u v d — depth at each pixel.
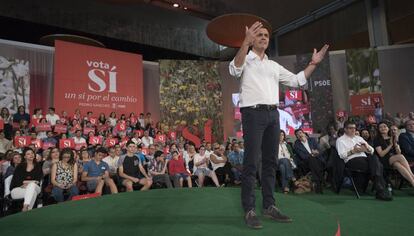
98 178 4.95
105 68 9.91
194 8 12.46
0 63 9.25
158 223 2.22
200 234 1.93
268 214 2.21
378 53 11.54
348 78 11.55
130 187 5.12
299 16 14.08
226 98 12.35
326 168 5.17
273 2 12.77
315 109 11.46
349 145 4.47
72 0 13.13
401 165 4.39
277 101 2.24
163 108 11.35
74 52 9.39
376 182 4.19
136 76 10.50
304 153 5.30
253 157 2.12
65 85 9.12
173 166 5.85
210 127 10.69
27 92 9.60
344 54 12.06
